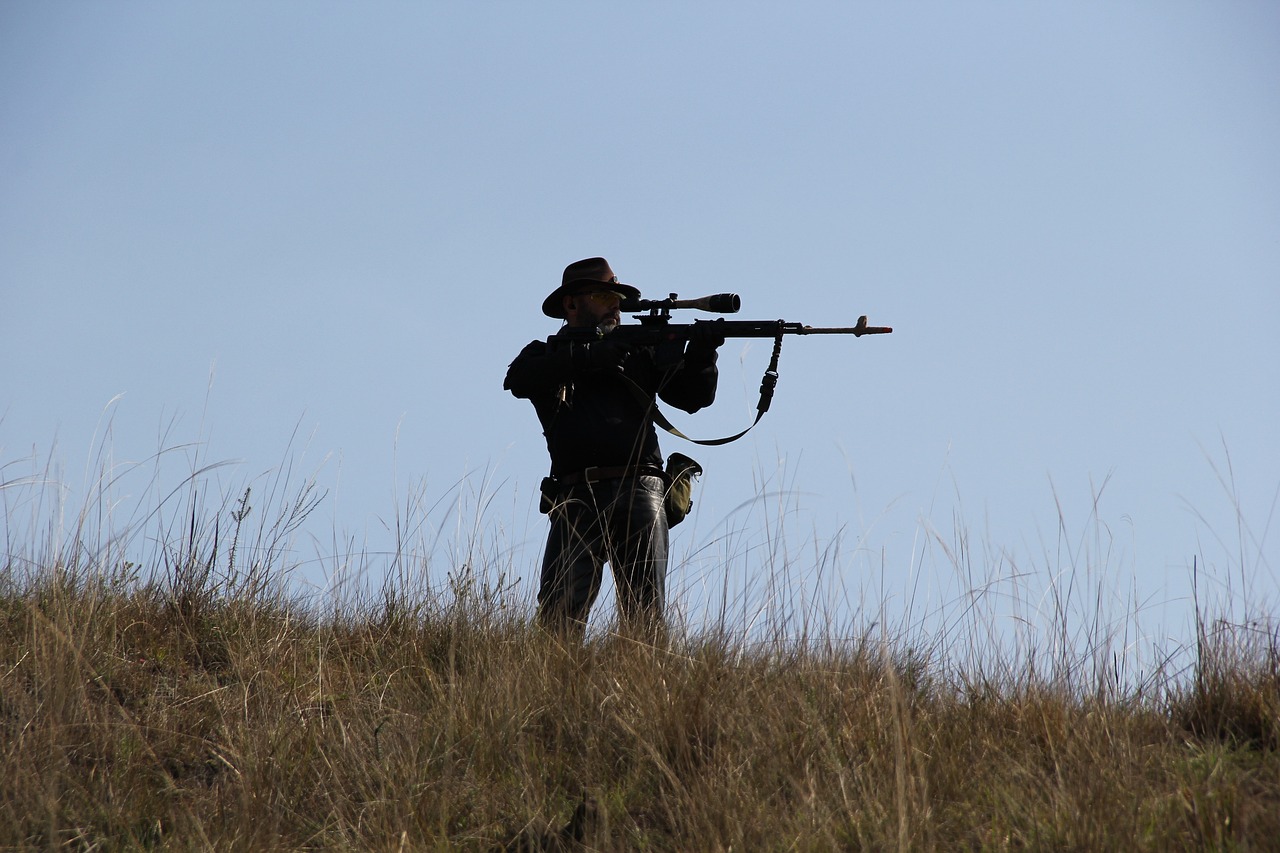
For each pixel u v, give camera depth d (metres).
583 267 22.36
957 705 17.59
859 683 17.28
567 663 18.31
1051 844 13.28
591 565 20.41
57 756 15.58
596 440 20.56
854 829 13.89
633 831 14.64
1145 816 13.47
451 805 15.32
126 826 14.76
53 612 18.97
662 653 18.19
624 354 20.72
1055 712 16.50
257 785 15.44
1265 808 13.34
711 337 20.59
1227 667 16.77
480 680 18.16
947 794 14.92
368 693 18.77
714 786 14.86
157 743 16.72
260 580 21.30
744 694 16.83
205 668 19.28
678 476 21.05
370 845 14.36
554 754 16.86
